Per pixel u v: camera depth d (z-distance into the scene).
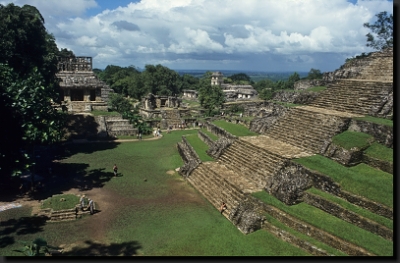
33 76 25.22
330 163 21.16
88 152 36.91
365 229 15.95
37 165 31.17
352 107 26.88
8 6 28.81
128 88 88.12
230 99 83.88
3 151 23.17
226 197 22.02
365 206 16.97
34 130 23.28
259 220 18.28
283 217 17.91
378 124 21.48
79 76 50.50
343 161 20.73
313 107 30.27
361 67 32.25
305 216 17.59
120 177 28.30
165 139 45.97
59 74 49.44
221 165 27.25
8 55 27.56
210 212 21.06
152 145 41.66
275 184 20.75
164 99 66.56
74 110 48.59
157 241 17.47
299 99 33.28
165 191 24.98
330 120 25.23
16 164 23.41
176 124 57.66
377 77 29.58
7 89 23.33
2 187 25.41
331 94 30.55
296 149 24.83
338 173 19.66
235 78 164.75
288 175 20.66
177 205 22.25
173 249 16.59
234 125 36.75
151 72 98.06
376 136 21.48
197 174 27.06
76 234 18.30
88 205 20.97
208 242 17.19
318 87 36.84
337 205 17.45
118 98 59.78
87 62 52.00
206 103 66.88
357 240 14.98
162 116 59.31
